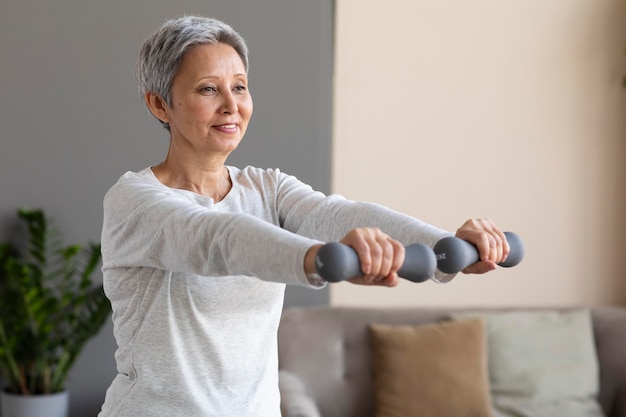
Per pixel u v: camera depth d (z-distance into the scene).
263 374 1.84
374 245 1.28
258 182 1.91
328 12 4.71
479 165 4.93
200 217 1.51
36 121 4.41
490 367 4.45
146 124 4.50
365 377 4.40
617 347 4.61
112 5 4.45
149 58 1.79
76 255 4.44
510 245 1.54
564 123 5.03
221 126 1.76
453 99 4.89
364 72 4.77
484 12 4.92
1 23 4.35
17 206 4.40
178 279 1.72
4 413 4.23
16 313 4.23
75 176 4.45
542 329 4.54
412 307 4.73
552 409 4.38
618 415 4.51
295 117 4.67
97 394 4.51
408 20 4.82
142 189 1.69
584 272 5.09
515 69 4.96
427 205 4.87
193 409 1.77
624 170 5.09
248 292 1.77
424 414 4.21
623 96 5.08
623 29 5.06
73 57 4.43
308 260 1.31
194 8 4.53
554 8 4.99
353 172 4.78
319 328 4.43
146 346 1.75
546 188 5.02
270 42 4.63
